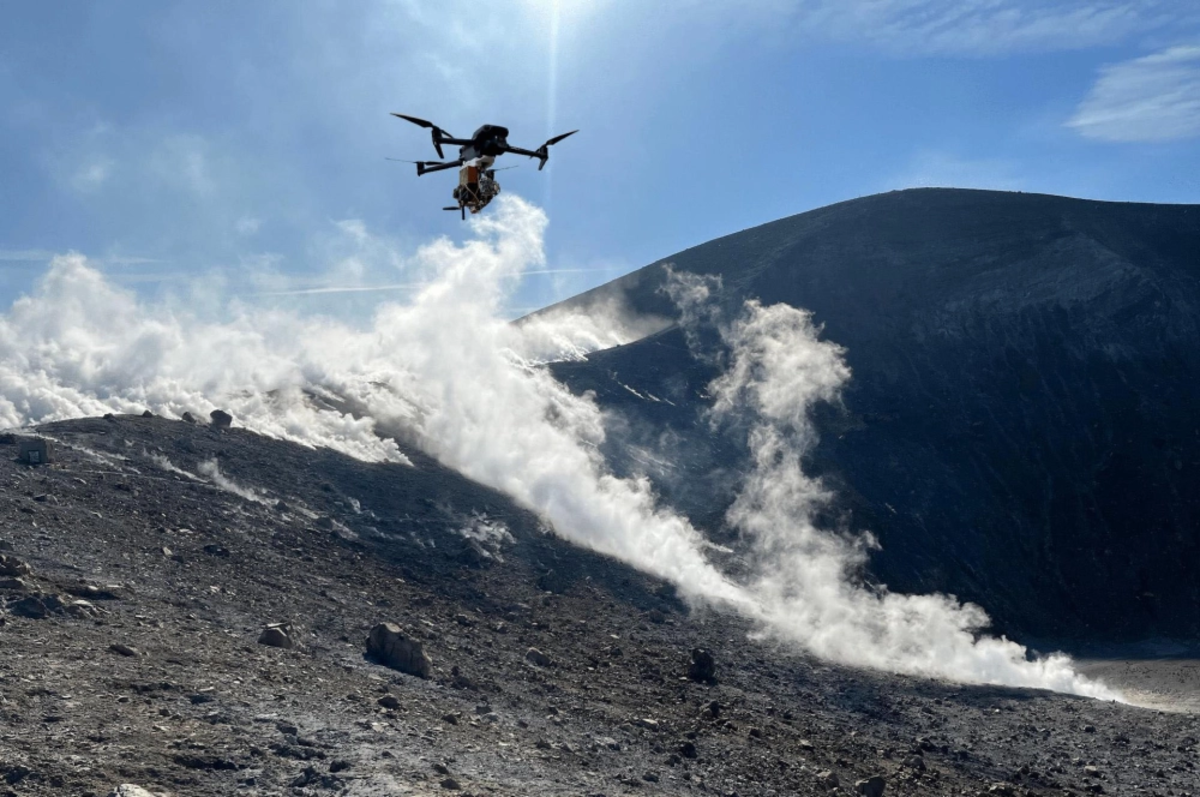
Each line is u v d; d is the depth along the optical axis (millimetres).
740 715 34656
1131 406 110250
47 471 42031
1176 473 101625
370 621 34000
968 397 111375
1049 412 110312
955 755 36781
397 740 19234
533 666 34688
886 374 112688
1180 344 117750
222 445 54375
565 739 24672
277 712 19344
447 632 36344
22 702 16859
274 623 29125
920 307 123250
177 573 32844
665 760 24969
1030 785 34406
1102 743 42094
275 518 46000
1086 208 143500
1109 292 123688
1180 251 132500
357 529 49188
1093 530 96062
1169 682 66062
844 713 40844
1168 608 88062
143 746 15875
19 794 13305
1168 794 35625
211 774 15492
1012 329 120562
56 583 27078
